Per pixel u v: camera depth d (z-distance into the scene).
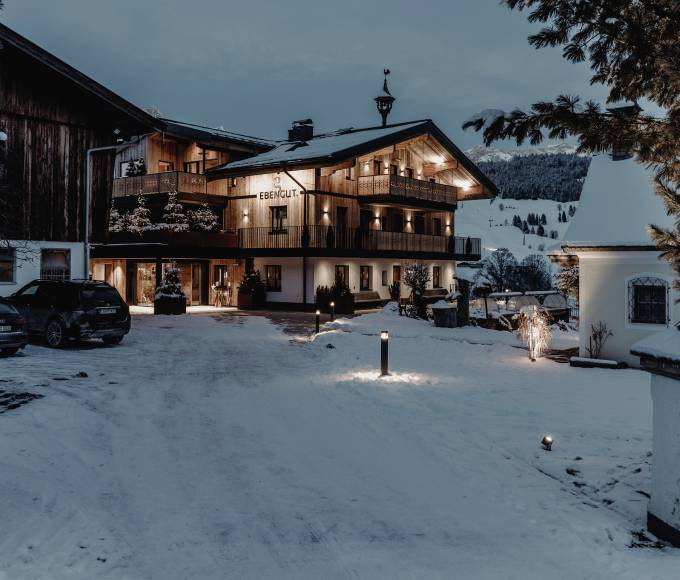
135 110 21.88
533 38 5.35
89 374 12.30
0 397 9.72
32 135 20.22
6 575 4.10
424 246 39.41
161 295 28.45
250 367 13.77
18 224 19.59
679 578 3.96
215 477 6.28
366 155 33.75
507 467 6.59
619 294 13.37
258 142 38.94
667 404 4.79
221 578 4.14
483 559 4.41
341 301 31.19
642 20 5.07
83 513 5.24
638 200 13.33
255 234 33.91
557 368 13.41
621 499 5.62
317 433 8.03
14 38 19.06
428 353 15.98
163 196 33.19
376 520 5.17
